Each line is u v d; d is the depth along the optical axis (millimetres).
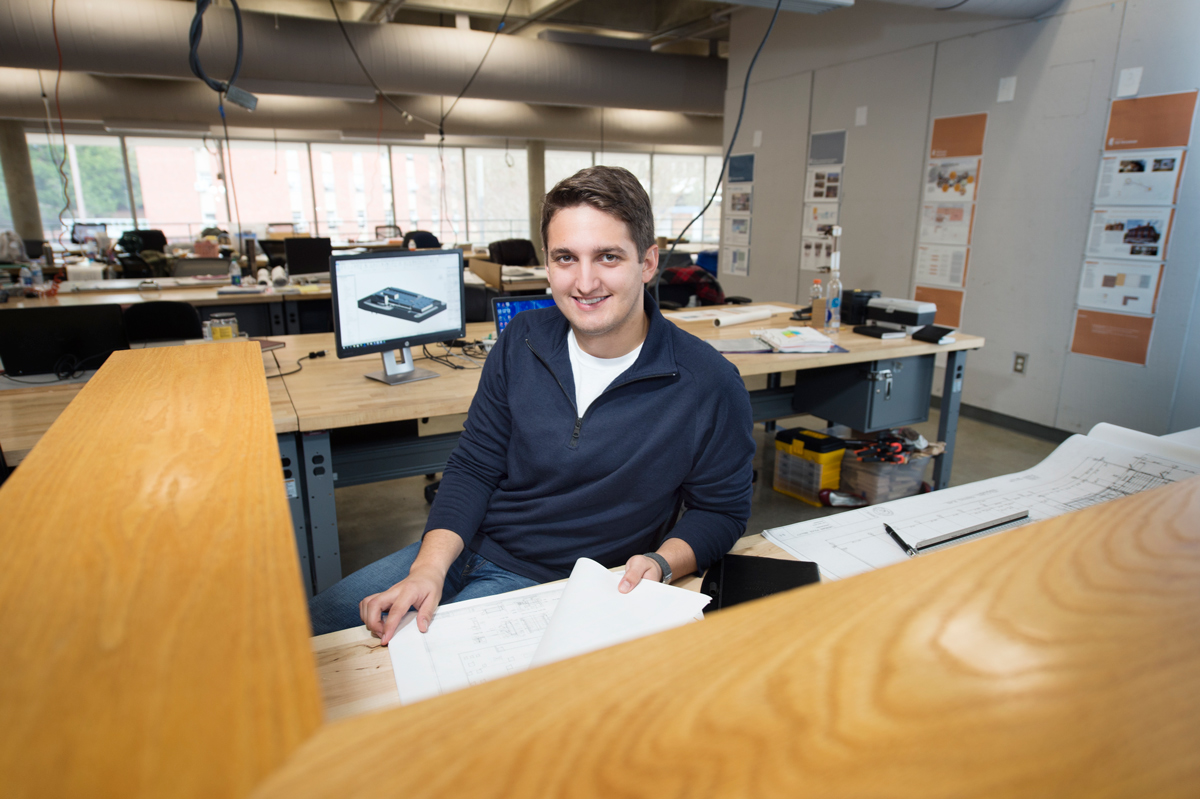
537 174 11750
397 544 2646
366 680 754
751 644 269
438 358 2430
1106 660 264
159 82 7328
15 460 1538
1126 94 3199
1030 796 197
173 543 368
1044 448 3635
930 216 4211
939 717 230
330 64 5324
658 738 214
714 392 1106
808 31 4934
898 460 2707
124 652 269
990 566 340
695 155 13867
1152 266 3201
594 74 6215
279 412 1771
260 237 10273
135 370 798
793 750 212
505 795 188
